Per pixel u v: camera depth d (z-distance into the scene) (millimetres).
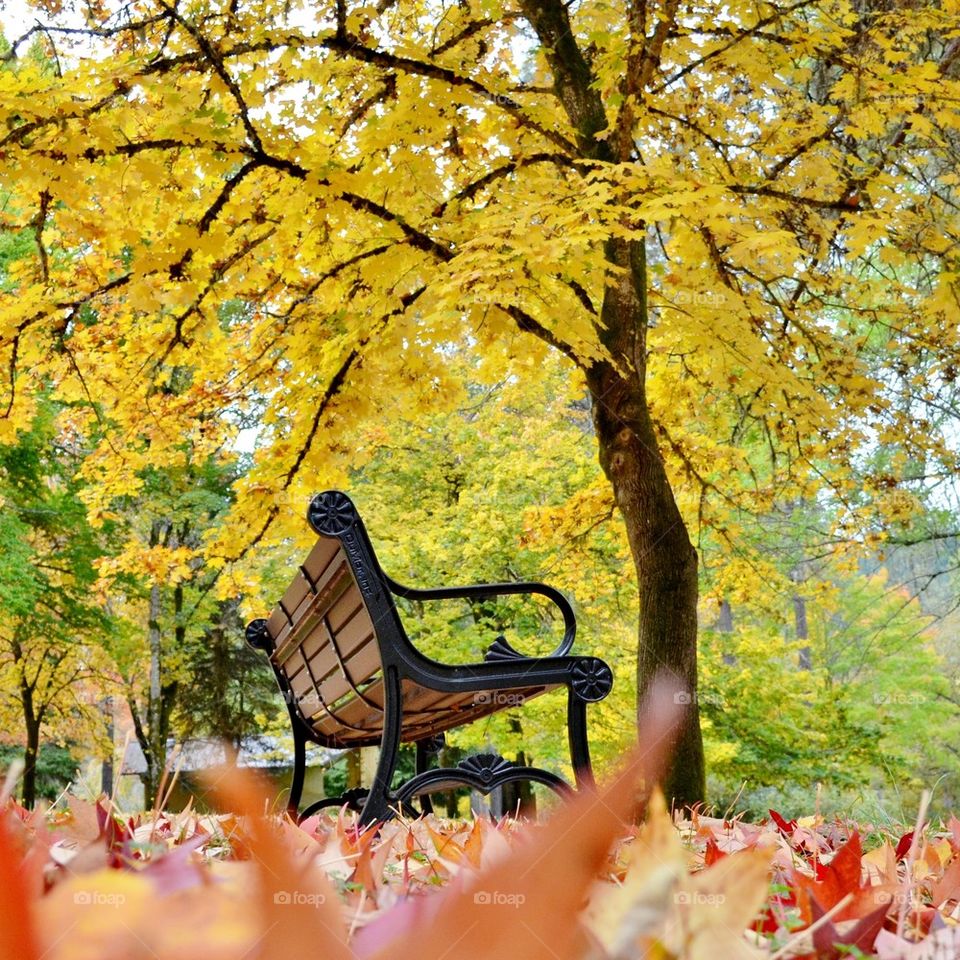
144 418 6777
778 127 5625
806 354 7023
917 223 4953
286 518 6211
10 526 13766
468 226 4953
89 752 18984
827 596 10320
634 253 6098
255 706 18781
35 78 4449
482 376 6371
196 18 4809
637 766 277
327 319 6305
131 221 5488
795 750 13367
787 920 628
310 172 4809
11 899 246
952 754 16766
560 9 6023
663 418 7848
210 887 307
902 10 5766
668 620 5527
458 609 13938
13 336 5656
